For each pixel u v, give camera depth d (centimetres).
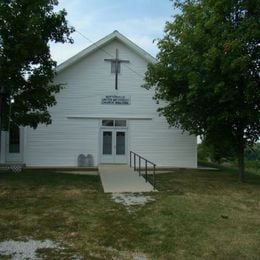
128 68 2681
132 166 2569
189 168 2628
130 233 1013
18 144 2591
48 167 2541
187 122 2027
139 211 1244
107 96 2661
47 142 2605
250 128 1956
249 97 1706
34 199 1393
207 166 2902
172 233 1019
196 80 1761
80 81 2642
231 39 1652
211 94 1769
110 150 2658
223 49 1661
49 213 1200
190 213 1228
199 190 1675
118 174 2108
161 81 1995
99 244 925
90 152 2639
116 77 2667
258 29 1644
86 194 1512
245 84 1712
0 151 2548
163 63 1988
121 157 2664
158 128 2689
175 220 1144
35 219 1130
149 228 1060
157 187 1714
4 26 1759
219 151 2794
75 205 1312
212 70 1741
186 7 1972
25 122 1916
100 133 2655
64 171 2411
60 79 2623
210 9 1769
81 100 2642
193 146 2705
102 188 1662
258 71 1700
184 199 1450
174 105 2031
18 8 1783
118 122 2673
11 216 1159
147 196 1499
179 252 880
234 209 1312
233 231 1046
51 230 1029
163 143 2691
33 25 1769
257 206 1381
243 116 1800
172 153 2694
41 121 1939
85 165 2620
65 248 890
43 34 1866
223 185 1852
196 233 1022
